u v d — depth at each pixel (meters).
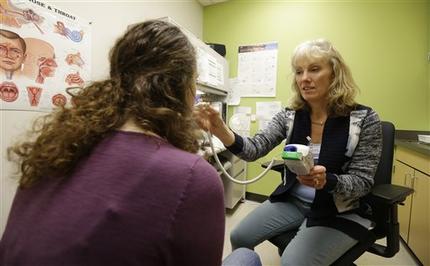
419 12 2.32
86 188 0.44
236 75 3.01
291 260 0.98
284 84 2.79
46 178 0.49
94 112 0.50
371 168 1.11
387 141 1.30
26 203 0.50
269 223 1.21
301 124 1.30
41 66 1.41
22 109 1.33
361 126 1.14
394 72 2.41
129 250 0.41
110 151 0.46
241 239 1.21
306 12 2.67
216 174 0.48
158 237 0.41
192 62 0.58
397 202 1.02
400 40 2.38
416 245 1.78
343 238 1.02
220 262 0.49
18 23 1.29
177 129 0.53
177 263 0.44
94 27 1.76
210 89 2.59
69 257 0.41
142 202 0.42
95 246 0.41
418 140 2.15
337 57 1.18
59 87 1.50
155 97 0.52
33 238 0.45
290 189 1.29
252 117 2.95
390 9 2.39
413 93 2.37
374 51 2.45
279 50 2.80
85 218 0.42
